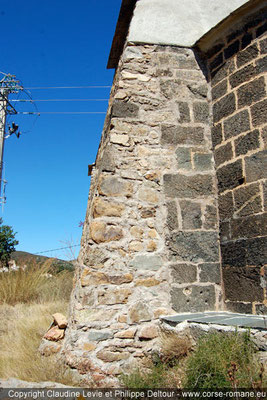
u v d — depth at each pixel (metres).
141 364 4.30
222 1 6.34
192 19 6.09
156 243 4.94
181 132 5.47
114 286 4.62
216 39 5.63
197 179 5.31
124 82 5.51
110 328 4.45
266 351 3.18
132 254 4.81
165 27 5.93
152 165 5.23
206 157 5.44
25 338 5.18
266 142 4.55
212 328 3.72
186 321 4.13
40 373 4.04
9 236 17.47
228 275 4.88
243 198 4.78
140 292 4.69
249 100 4.90
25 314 6.92
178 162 5.33
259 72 4.81
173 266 4.89
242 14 5.08
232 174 5.03
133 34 5.79
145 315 4.61
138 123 5.36
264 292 4.28
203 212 5.20
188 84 5.73
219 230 5.16
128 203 4.98
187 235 5.06
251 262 4.52
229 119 5.21
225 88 5.39
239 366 3.18
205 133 5.56
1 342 5.23
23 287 8.65
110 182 4.99
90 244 4.69
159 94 5.58
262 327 3.30
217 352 3.34
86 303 4.48
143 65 5.67
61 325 4.88
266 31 4.82
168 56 5.80
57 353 4.56
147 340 4.50
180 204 5.16
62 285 9.14
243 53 5.13
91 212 5.16
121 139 5.22
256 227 4.51
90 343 4.32
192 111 5.61
